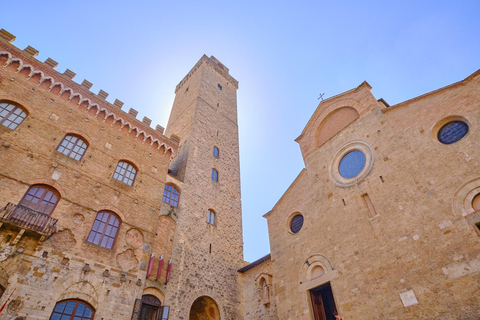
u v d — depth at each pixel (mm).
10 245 14367
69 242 16594
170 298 19891
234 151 37688
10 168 16219
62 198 17484
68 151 19656
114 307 16547
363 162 20078
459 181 14656
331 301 19984
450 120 16688
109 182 20672
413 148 17406
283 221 24031
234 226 29500
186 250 23344
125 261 18562
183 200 26016
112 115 23766
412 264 14719
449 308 12773
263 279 23625
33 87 19891
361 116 21812
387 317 14594
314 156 24156
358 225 18109
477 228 13273
